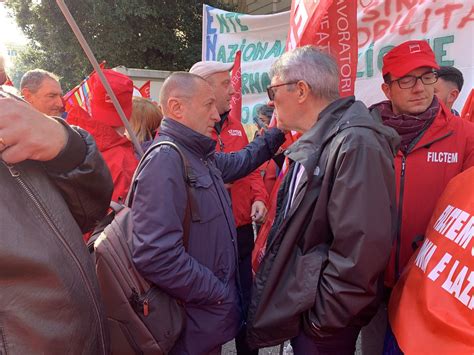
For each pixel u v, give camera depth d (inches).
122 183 84.5
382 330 76.9
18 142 30.3
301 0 82.0
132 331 59.4
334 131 58.3
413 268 56.7
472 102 103.2
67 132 34.1
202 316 63.8
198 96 65.7
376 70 139.5
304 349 61.5
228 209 69.0
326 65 64.1
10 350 28.9
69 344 31.6
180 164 61.7
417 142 72.1
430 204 71.6
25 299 29.5
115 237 59.3
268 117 143.5
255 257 81.7
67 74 447.8
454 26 124.6
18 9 413.7
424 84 71.4
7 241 28.5
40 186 32.3
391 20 135.7
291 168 68.1
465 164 71.6
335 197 54.2
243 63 185.8
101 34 403.5
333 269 54.4
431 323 46.5
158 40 416.5
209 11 191.6
